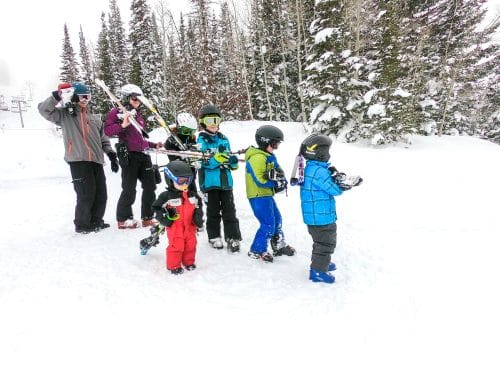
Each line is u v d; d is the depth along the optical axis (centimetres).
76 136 505
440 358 247
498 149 1705
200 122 472
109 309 312
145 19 2847
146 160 553
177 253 389
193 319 301
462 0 2195
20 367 236
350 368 240
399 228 538
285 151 1279
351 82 1697
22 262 417
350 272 402
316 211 374
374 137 1630
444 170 1005
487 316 295
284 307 323
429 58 2236
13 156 1306
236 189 830
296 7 2245
